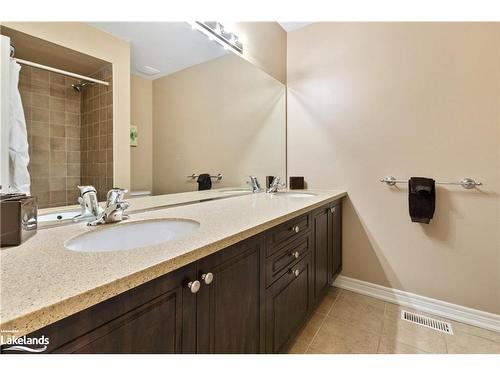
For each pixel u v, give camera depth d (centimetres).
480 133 153
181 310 65
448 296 167
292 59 230
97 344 47
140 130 126
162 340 60
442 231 168
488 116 151
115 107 114
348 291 204
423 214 164
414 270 179
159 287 59
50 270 51
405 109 177
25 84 86
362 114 195
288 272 121
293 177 221
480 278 157
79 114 101
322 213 166
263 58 206
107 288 46
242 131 192
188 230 98
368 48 190
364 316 169
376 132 189
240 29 183
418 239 176
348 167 203
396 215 184
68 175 97
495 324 152
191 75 152
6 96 82
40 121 90
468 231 160
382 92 186
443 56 163
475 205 157
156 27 131
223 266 79
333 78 207
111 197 93
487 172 152
